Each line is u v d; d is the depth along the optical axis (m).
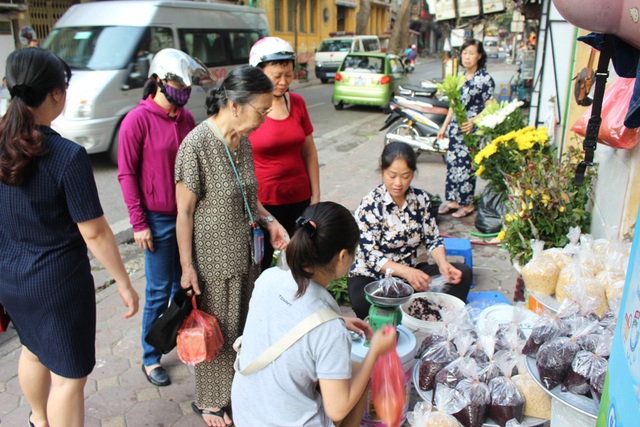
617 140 2.79
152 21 8.21
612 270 2.63
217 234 2.45
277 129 3.03
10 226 2.01
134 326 3.62
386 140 8.26
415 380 2.56
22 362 2.38
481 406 2.22
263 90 2.27
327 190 6.78
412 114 7.98
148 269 2.89
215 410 2.69
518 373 2.41
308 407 1.76
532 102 8.09
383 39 36.91
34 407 2.46
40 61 1.93
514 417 2.24
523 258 3.55
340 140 10.22
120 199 6.50
